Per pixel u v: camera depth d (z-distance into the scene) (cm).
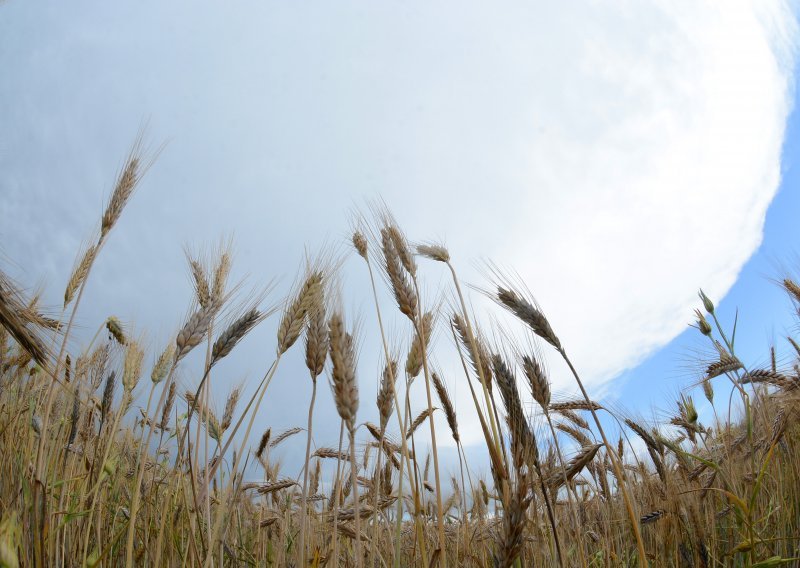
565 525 74
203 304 64
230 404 68
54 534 50
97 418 74
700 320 83
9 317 37
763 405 78
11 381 75
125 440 76
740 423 85
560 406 70
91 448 71
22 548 43
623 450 85
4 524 30
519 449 40
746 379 76
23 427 69
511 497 39
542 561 56
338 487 48
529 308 50
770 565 53
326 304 49
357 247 68
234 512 69
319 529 74
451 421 65
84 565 51
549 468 53
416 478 49
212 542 46
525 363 50
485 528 70
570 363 49
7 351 74
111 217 64
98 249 62
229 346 51
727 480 64
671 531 68
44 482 52
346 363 45
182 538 62
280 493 92
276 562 68
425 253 57
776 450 77
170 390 71
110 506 68
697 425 83
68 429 70
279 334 50
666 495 71
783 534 67
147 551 60
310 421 47
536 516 53
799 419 68
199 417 54
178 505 66
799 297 83
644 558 43
